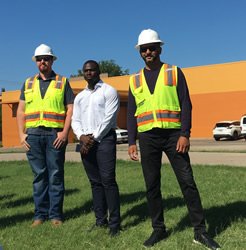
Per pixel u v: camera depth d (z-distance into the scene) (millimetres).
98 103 5383
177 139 4707
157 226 4945
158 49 4742
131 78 4926
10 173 12477
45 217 6090
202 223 4715
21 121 6074
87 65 5441
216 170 11195
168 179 9570
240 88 39000
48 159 5918
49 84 5938
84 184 9547
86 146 5324
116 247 4812
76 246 4910
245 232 5117
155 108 4707
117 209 5344
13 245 5008
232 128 35344
